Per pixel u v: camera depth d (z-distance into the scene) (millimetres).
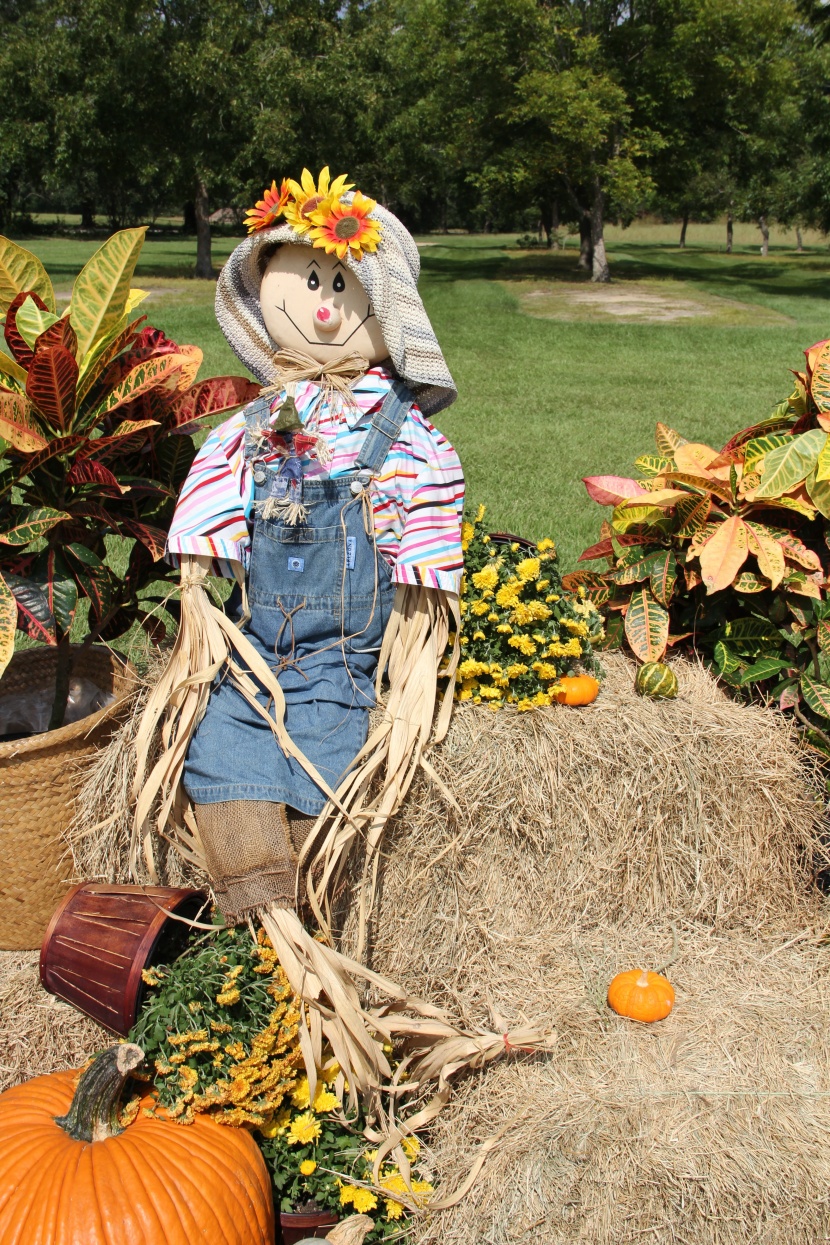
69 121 21516
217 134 22781
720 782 2646
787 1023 2432
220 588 4324
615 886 2656
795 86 26016
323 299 2516
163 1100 1979
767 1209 2031
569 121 22688
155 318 15688
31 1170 1813
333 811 2318
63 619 2518
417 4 26859
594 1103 2205
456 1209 2098
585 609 2750
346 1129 2223
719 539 2805
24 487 2609
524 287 23844
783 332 16344
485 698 2590
